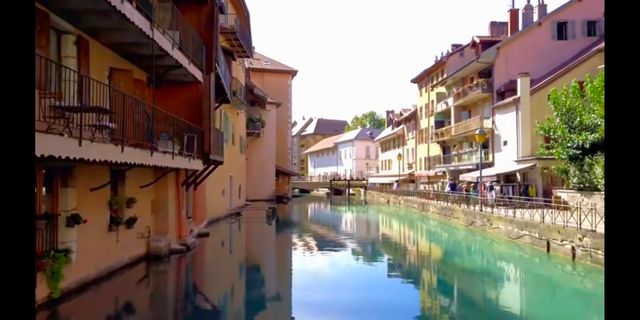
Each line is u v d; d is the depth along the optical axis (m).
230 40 31.33
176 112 18.14
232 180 35.09
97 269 12.06
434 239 24.45
